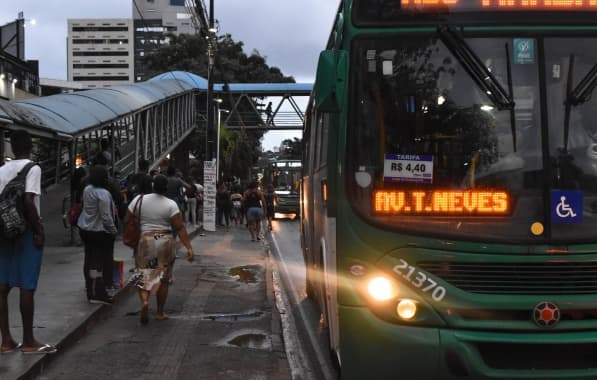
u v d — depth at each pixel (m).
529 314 4.14
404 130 4.41
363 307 4.26
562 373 4.12
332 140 4.70
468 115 4.39
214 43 25.28
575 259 4.17
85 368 5.62
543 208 4.24
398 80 4.47
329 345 6.25
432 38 4.50
